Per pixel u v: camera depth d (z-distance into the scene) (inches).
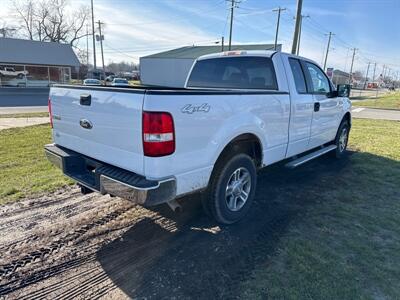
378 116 663.8
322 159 241.6
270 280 93.3
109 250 109.0
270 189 171.5
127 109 93.7
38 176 184.5
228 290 89.0
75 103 116.7
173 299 85.4
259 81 154.9
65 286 90.6
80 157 120.5
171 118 91.4
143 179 93.4
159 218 133.3
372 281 93.9
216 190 118.6
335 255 107.1
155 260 103.3
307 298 86.0
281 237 118.8
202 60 182.2
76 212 137.3
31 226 123.9
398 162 233.5
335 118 216.1
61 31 2298.2
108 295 87.2
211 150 107.3
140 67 1939.0
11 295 86.6
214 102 105.7
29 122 420.8
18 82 1494.8
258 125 128.2
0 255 104.2
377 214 141.3
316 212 142.3
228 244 113.6
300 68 166.1
